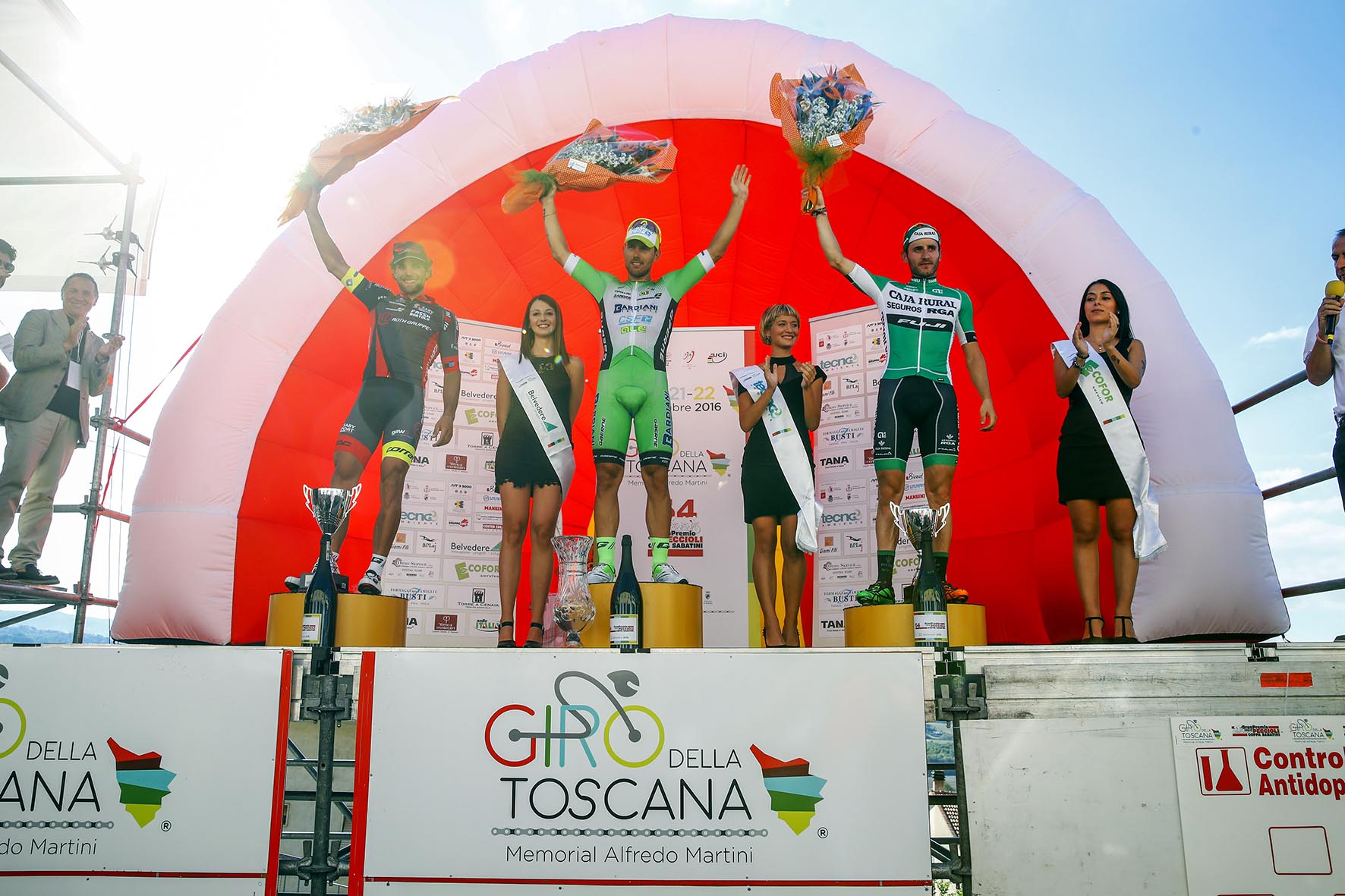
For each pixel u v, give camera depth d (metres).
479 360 5.61
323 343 5.07
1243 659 2.78
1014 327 5.18
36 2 5.32
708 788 2.71
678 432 5.69
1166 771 2.70
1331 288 4.10
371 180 5.00
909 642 3.36
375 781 2.71
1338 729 2.70
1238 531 4.07
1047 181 4.64
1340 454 4.22
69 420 5.14
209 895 2.67
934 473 4.37
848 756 2.71
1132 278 4.40
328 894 3.55
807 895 2.66
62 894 2.68
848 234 5.72
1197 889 2.63
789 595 4.68
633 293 4.68
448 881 2.67
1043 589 5.15
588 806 2.70
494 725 2.73
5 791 2.72
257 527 4.78
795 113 4.43
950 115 4.84
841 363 5.64
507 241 5.84
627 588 3.22
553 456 4.39
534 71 5.09
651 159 4.63
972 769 2.74
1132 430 3.93
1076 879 2.66
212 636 4.44
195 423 4.55
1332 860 2.63
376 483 5.50
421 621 5.34
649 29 5.11
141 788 2.71
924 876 2.66
